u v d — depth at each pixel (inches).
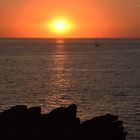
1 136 985.5
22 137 979.9
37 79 3986.2
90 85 3518.7
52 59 6924.2
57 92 3100.4
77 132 1002.1
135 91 3127.5
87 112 2284.7
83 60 6628.9
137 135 1781.5
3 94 2974.9
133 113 2257.6
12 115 1048.2
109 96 2874.0
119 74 4439.0
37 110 1084.5
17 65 5649.6
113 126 1072.2
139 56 7731.3
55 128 1019.9
